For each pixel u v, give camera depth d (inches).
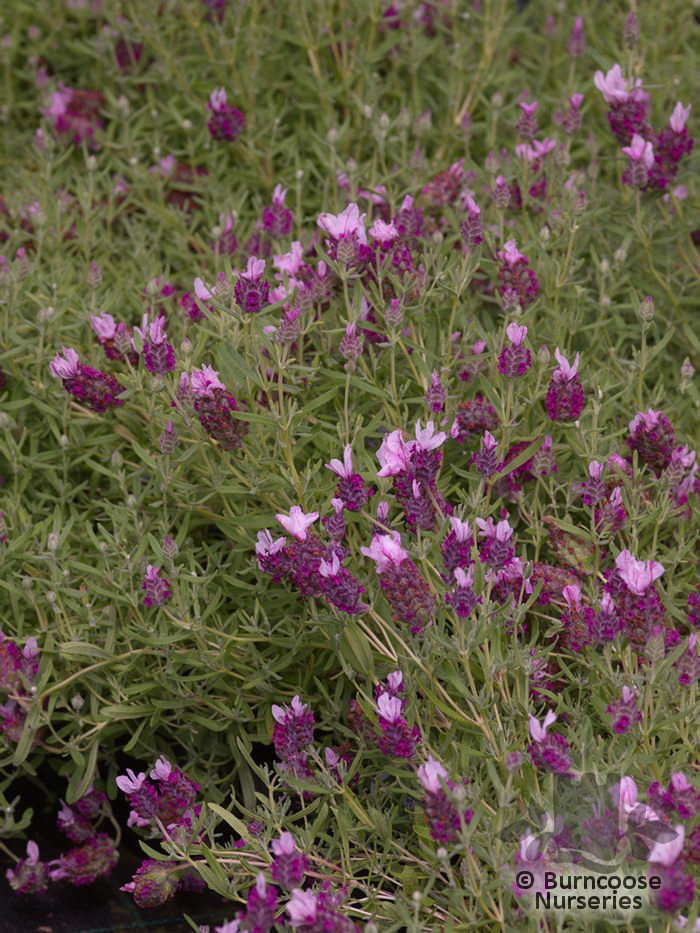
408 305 47.4
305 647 46.6
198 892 45.8
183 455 46.1
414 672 43.9
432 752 43.4
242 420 44.9
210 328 48.7
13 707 45.6
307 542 43.6
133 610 46.5
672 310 51.1
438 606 43.8
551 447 46.4
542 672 44.9
